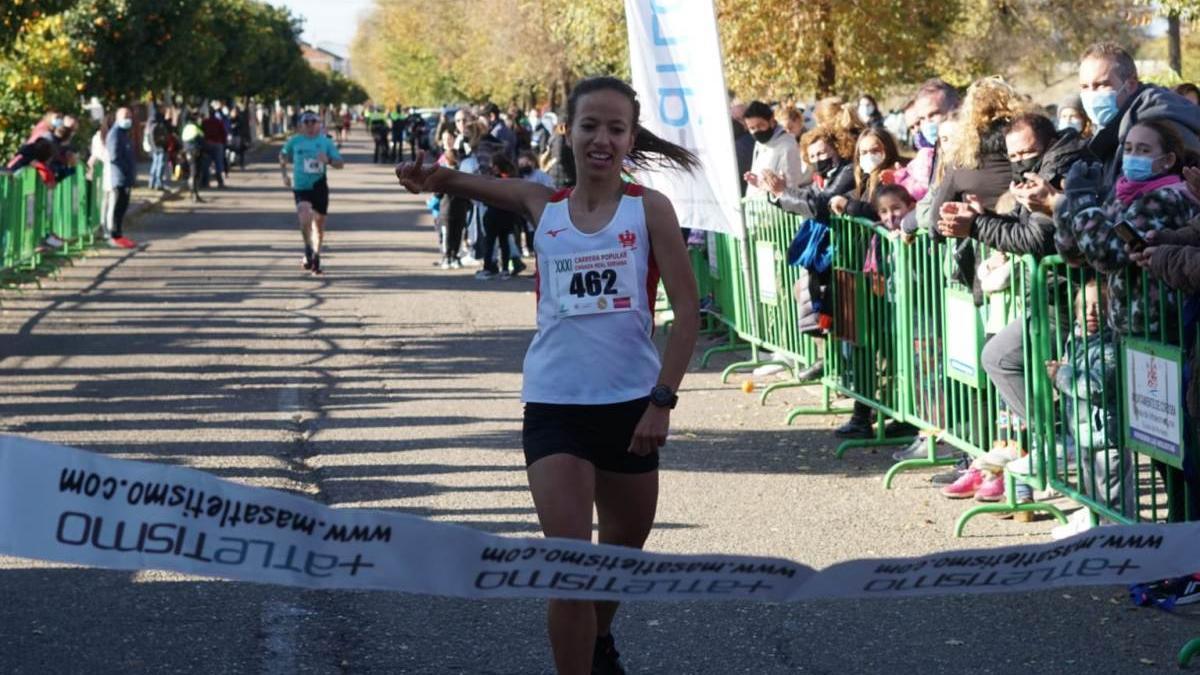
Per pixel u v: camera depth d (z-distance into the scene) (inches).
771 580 135.1
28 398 400.2
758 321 437.1
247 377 437.7
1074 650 206.2
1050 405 257.4
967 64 1400.1
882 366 331.6
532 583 134.5
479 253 735.1
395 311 596.4
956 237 267.0
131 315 577.0
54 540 125.9
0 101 956.0
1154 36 1508.4
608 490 171.9
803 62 918.4
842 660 203.3
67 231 776.9
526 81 1868.8
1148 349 220.7
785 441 350.0
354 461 327.3
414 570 132.6
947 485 301.7
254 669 198.7
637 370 168.7
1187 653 198.5
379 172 1968.5
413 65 3137.3
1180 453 213.5
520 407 392.5
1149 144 222.8
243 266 770.8
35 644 207.3
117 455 328.8
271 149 2849.4
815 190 357.4
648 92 417.7
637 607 227.8
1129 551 140.6
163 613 221.6
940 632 214.7
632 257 168.4
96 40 1384.1
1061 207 231.3
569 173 266.1
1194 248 201.5
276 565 130.6
